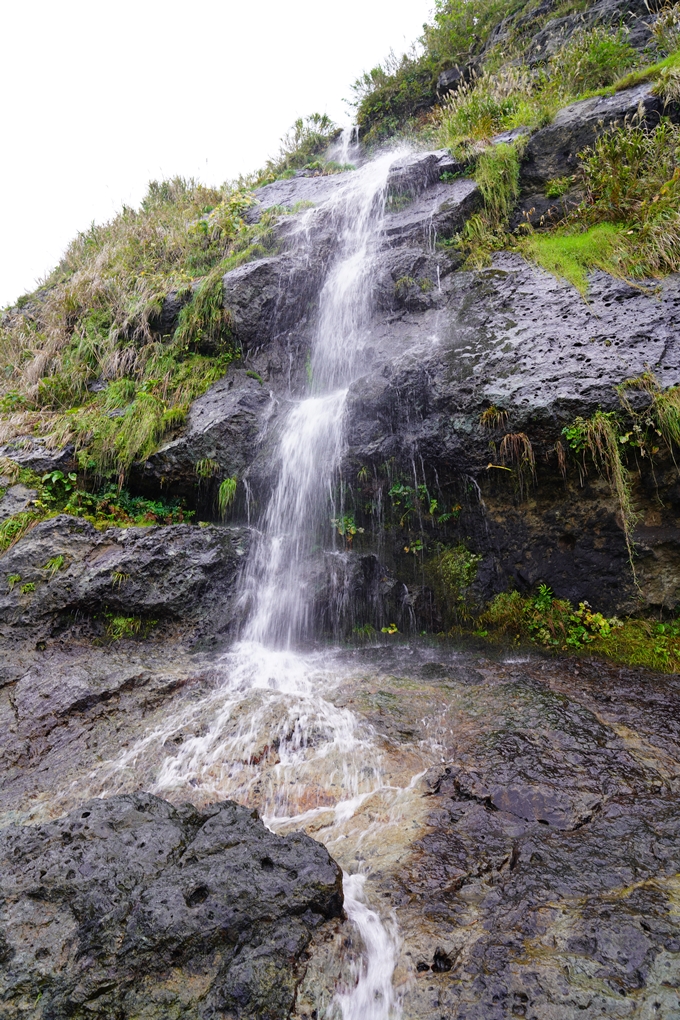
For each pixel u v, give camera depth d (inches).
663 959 84.1
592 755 132.4
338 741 146.1
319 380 279.0
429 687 167.9
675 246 204.7
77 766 148.3
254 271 291.9
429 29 491.2
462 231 276.4
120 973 84.9
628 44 315.6
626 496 177.0
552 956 86.4
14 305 454.9
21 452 265.3
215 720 156.8
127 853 103.6
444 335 233.0
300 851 102.7
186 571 210.5
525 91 340.2
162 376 295.6
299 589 213.0
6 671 184.4
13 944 88.4
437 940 91.3
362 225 309.1
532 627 194.4
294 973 84.6
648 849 106.5
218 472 251.3
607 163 238.2
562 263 230.2
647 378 175.0
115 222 494.6
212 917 91.1
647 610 181.5
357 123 518.0
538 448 189.0
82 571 210.5
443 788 128.4
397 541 224.1
